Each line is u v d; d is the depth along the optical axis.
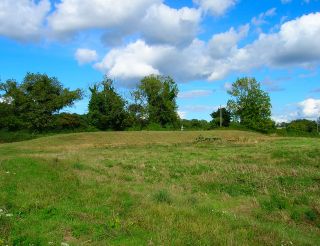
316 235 11.34
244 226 10.32
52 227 8.99
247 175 19.98
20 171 16.50
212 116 95.06
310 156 28.03
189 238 8.55
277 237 9.68
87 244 8.15
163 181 19.11
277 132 81.88
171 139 54.97
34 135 60.00
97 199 12.09
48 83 66.25
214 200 15.24
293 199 14.90
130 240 8.37
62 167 19.16
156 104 82.81
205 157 29.28
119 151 37.53
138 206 11.51
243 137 58.44
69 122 68.50
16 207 10.72
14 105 64.50
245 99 84.12
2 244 7.73
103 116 68.56
